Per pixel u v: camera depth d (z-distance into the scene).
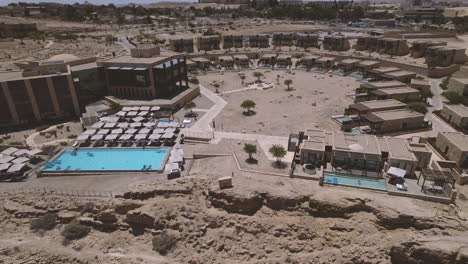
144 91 104.44
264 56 163.00
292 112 95.50
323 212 48.00
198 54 168.75
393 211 45.31
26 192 56.97
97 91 106.12
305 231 46.56
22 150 70.56
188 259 45.38
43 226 51.38
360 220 46.19
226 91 120.00
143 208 50.19
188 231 47.56
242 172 60.16
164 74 103.25
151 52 113.81
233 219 48.25
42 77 87.06
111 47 179.75
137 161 67.62
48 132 81.69
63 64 93.94
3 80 84.31
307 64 154.00
